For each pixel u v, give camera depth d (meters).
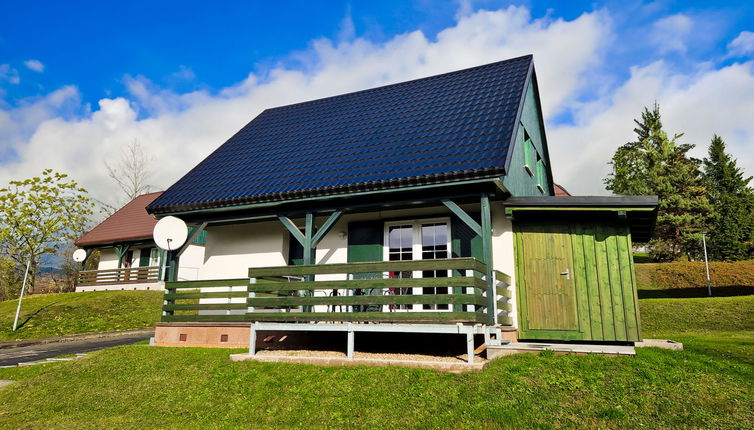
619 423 5.22
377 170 10.29
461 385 6.55
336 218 10.55
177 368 8.76
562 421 5.34
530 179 13.27
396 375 7.18
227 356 9.20
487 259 8.91
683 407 5.47
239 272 13.05
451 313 7.73
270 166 12.61
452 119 11.77
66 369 9.40
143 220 29.53
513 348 7.83
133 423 6.58
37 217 19.56
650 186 33.12
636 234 11.35
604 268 9.32
